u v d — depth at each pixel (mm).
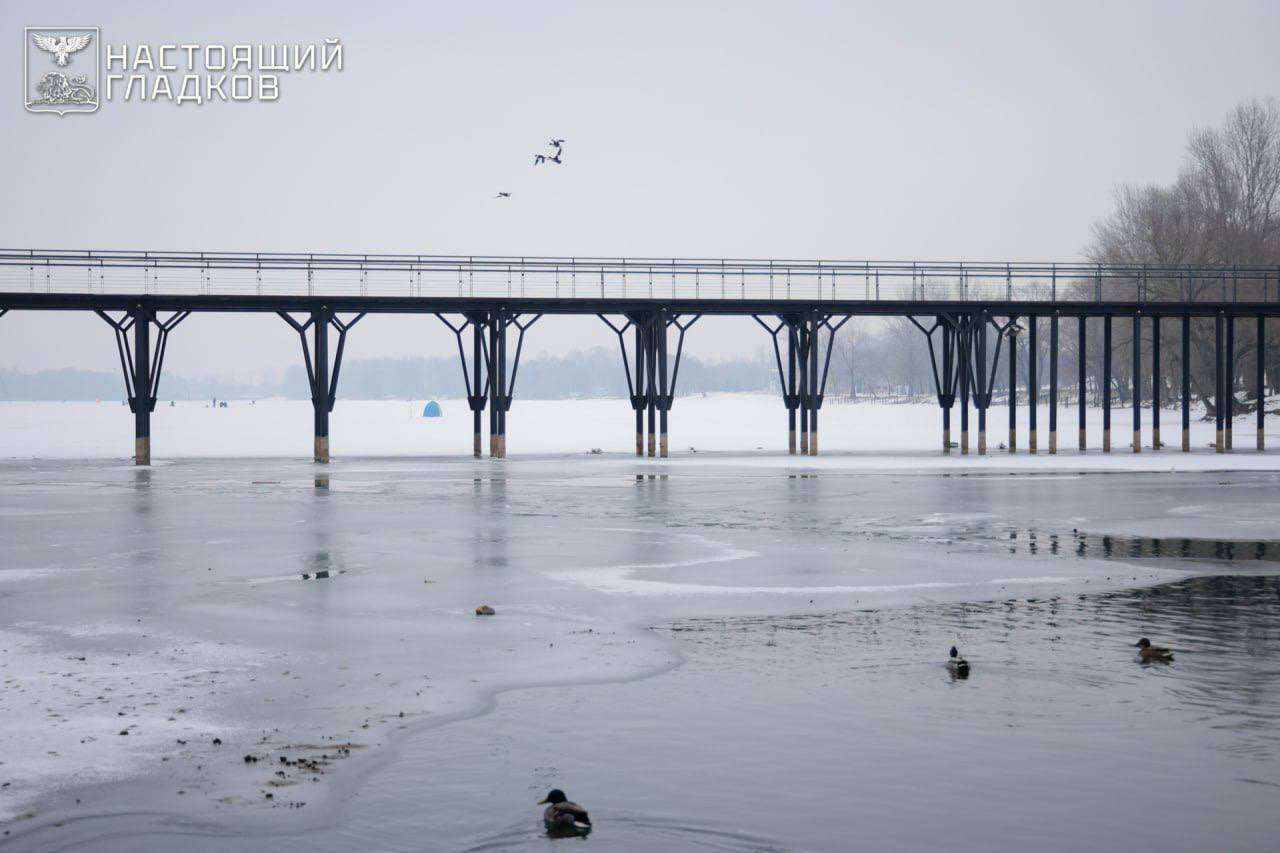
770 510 37188
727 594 21531
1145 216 103562
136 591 21781
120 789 11109
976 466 58219
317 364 60625
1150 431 90375
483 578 23344
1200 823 10406
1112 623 18812
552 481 49812
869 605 20438
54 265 56938
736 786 11297
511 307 63062
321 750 12289
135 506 38406
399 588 22172
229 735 12750
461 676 15367
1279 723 13227
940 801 10914
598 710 13789
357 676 15336
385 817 10484
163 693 14430
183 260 58062
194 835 10055
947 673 15500
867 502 39844
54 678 15133
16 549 27625
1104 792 11133
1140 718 13422
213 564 25266
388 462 63375
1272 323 94062
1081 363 69438
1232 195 102500
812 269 63719
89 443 90625
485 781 11391
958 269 64438
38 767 11695
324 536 30297
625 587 22297
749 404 174250
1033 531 31359
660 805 10805
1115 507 37938
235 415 159125
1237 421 93000
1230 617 19266
